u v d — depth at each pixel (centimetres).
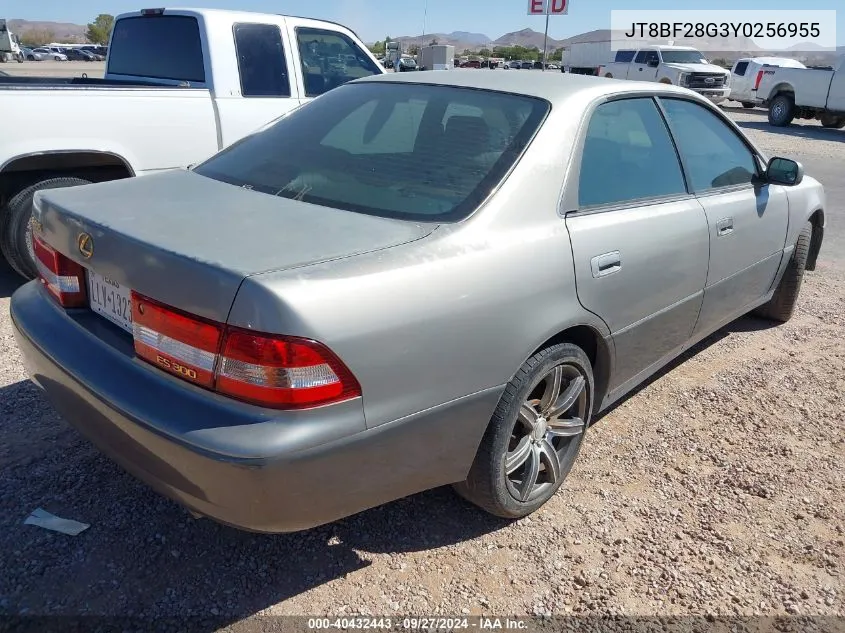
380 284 209
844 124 2027
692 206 348
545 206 265
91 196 264
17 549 253
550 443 287
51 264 258
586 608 245
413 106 305
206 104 543
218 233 222
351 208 252
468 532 278
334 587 247
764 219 416
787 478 325
